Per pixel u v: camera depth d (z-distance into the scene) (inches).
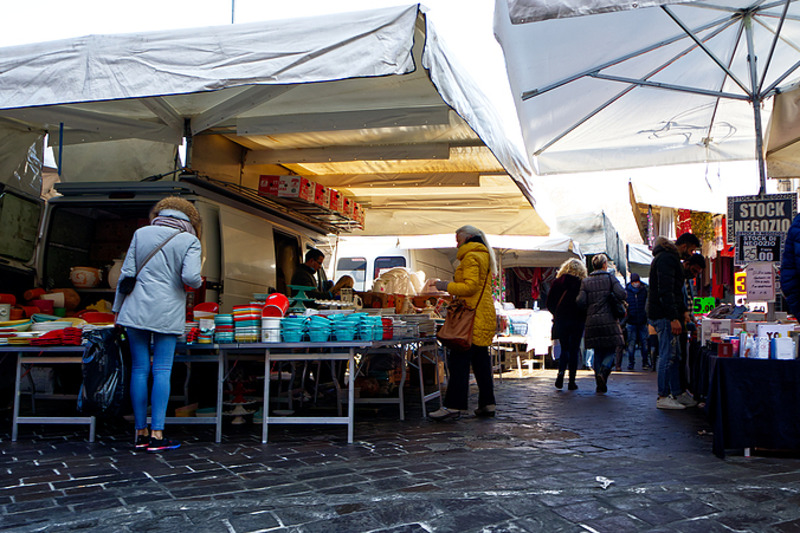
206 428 215.3
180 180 239.9
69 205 249.9
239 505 118.3
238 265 254.4
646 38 215.8
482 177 325.4
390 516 111.3
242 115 240.2
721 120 272.1
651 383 387.2
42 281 250.1
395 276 372.8
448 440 188.1
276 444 183.2
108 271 260.2
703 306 452.8
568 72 227.9
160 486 134.0
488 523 107.4
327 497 123.0
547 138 277.0
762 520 109.1
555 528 105.2
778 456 164.1
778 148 242.8
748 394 163.3
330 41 157.2
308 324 191.8
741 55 236.7
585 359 501.4
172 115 229.0
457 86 168.1
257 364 261.9
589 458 160.6
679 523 107.6
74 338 190.7
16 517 113.5
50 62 171.9
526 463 153.8
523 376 446.9
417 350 262.2
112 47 169.8
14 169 262.7
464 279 230.4
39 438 195.2
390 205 385.7
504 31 194.2
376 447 177.0
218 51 164.1
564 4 138.3
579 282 346.3
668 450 172.9
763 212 207.8
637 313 523.2
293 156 279.6
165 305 173.8
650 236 482.3
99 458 164.6
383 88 214.1
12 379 233.8
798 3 205.5
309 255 310.3
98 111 232.2
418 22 159.5
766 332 175.9
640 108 258.8
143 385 176.9
